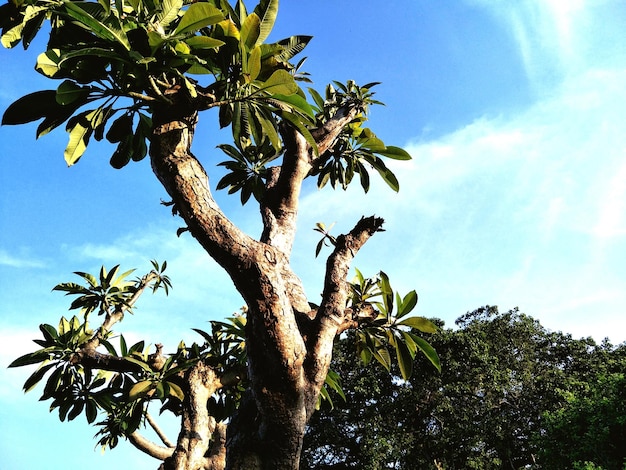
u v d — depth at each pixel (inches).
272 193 149.2
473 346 722.8
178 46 92.8
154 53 91.7
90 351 170.4
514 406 735.1
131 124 112.0
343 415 737.6
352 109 177.5
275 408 97.4
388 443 683.4
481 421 706.8
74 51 85.0
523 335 804.0
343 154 199.2
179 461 145.3
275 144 111.1
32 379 166.7
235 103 105.7
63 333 180.9
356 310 143.4
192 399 157.1
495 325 826.2
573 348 795.4
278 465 100.6
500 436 676.7
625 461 449.7
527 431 708.0
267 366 97.2
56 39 95.9
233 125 106.8
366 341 150.6
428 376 728.3
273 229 132.6
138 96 96.7
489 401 717.3
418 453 716.7
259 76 103.4
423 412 745.0
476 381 715.4
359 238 133.6
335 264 127.6
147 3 101.5
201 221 96.1
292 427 99.2
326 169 206.1
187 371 165.3
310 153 156.6
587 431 498.9
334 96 205.3
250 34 96.1
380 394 751.1
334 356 753.6
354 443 737.0
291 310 98.9
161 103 98.8
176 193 96.7
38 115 98.9
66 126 101.3
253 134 109.8
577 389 685.9
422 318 139.5
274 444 100.0
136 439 207.3
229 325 176.2
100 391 175.2
